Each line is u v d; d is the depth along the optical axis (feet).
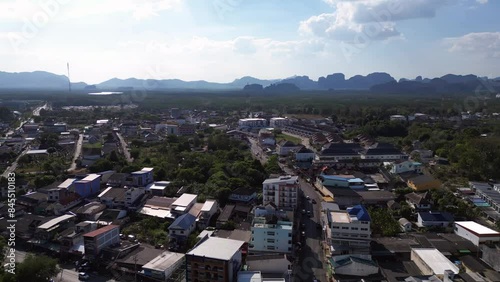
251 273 181.47
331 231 213.05
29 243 235.20
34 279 185.26
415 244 218.38
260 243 219.00
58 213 272.72
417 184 323.16
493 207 287.48
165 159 412.36
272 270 194.59
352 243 210.38
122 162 400.47
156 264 198.70
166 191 314.96
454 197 294.05
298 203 304.50
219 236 230.27
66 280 196.65
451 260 204.44
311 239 243.60
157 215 270.67
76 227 235.40
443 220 254.68
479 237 216.33
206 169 374.02
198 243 205.98
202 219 256.73
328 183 327.47
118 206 291.17
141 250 217.56
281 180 295.07
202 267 178.40
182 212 264.93
